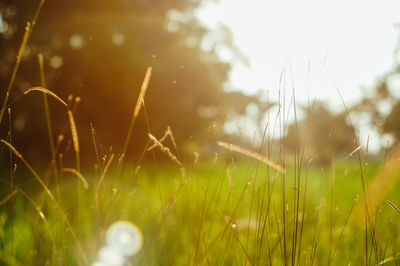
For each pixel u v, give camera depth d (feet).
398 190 9.10
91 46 37.09
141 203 7.64
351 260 5.68
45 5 35.53
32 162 17.28
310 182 11.50
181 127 41.47
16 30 34.58
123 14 40.16
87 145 31.60
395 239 5.68
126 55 38.47
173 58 44.09
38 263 4.52
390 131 60.49
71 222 5.58
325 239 6.33
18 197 8.01
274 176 4.33
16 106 31.96
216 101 50.88
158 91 40.70
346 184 10.77
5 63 33.83
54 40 36.04
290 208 6.73
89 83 37.09
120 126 38.88
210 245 4.95
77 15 36.35
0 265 4.25
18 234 5.89
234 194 8.75
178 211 6.62
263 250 5.82
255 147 4.53
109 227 4.88
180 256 5.37
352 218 6.57
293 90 4.25
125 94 38.17
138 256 4.82
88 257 3.97
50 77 36.17
